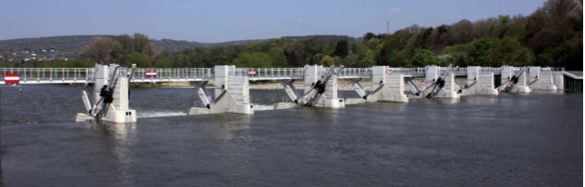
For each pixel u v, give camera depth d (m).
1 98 111.62
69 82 74.00
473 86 139.50
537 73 157.62
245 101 84.94
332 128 67.69
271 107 97.69
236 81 85.69
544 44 193.50
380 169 42.84
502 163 45.41
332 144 54.78
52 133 60.78
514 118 80.75
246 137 59.16
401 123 73.62
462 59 193.00
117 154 48.31
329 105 97.94
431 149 52.16
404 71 128.25
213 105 87.56
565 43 178.62
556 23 198.88
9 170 41.78
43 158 46.25
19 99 109.94
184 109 95.38
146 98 120.25
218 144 54.19
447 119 79.06
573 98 123.38
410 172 41.84
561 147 53.47
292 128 67.25
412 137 60.12
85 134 60.16
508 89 150.38
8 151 49.38
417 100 117.75
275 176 40.19
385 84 113.12
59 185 37.44
